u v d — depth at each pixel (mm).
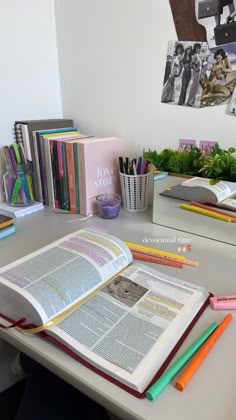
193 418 377
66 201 1035
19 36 1037
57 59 1179
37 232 885
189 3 843
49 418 687
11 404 1107
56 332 489
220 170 769
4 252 770
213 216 825
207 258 736
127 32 979
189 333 503
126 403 396
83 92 1154
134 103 1039
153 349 465
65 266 612
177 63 913
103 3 997
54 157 999
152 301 564
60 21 1119
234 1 778
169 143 1001
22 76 1077
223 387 416
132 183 977
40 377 760
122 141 1046
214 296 589
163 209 907
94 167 971
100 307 547
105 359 449
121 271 657
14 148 1010
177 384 415
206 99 891
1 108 1042
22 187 1037
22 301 521
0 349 1107
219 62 843
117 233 872
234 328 516
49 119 1189
